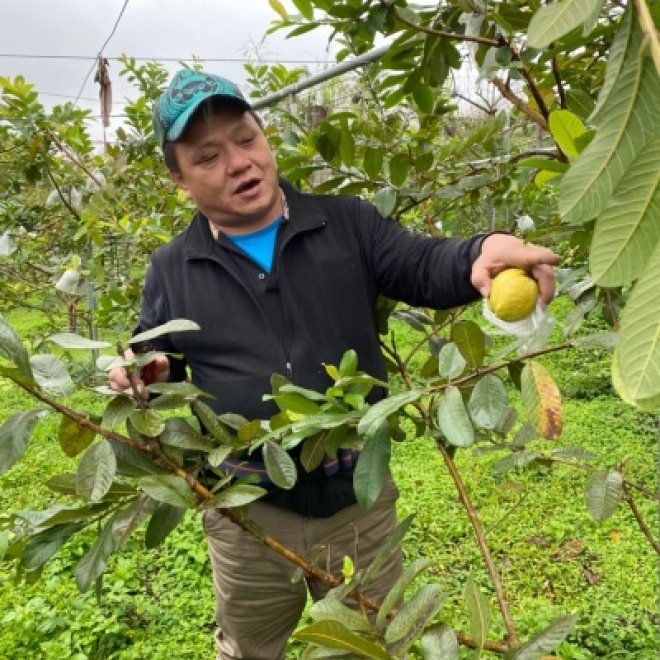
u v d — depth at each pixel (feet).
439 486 15.08
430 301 5.56
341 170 6.61
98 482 3.76
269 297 5.93
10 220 15.51
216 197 5.67
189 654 10.83
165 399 4.24
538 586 11.77
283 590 6.61
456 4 4.56
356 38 5.89
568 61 5.33
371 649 2.95
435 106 7.39
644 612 10.98
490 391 3.51
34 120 13.75
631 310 1.44
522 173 7.49
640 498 14.12
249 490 4.04
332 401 4.11
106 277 13.58
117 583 12.31
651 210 1.64
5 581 12.58
